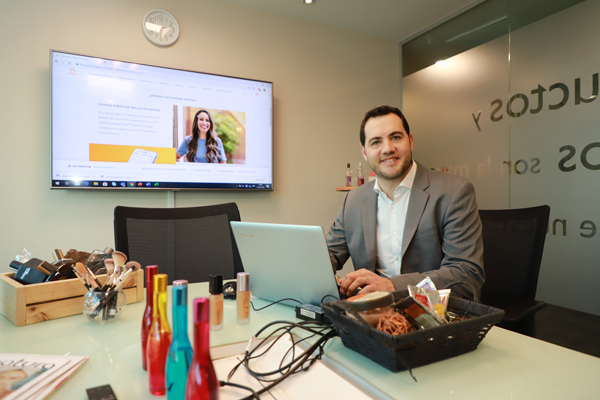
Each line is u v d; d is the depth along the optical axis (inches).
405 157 56.8
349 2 117.7
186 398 17.5
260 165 115.8
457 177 56.7
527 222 58.9
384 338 22.2
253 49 118.3
